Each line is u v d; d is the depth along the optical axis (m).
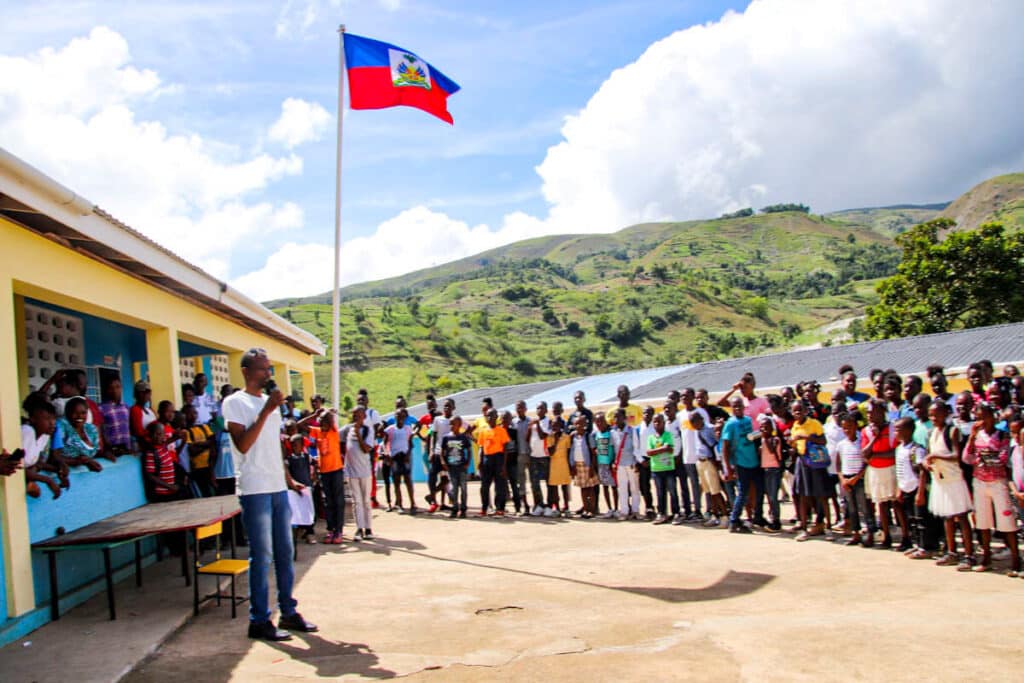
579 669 4.71
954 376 14.17
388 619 6.13
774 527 9.86
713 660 4.80
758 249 177.12
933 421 7.54
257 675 4.73
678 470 11.08
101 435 7.73
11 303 6.27
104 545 6.04
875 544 8.68
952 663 4.61
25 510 5.92
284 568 5.73
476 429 13.18
